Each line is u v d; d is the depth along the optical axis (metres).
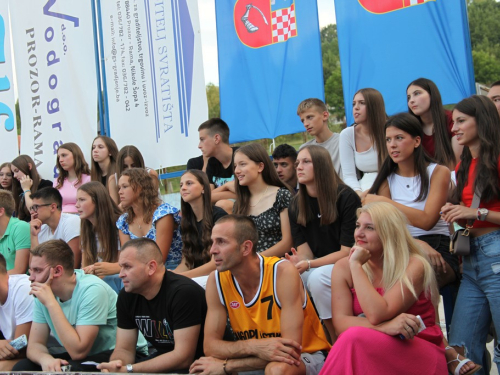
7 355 7.01
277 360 5.30
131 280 5.96
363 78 9.19
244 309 5.70
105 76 12.02
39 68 12.73
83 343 6.45
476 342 5.95
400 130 6.60
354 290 5.58
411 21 8.82
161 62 11.38
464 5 8.52
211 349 5.67
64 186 11.25
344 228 6.69
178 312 5.95
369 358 4.95
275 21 10.13
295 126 10.02
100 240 8.41
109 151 10.82
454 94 8.59
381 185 6.94
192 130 11.11
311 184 6.83
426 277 5.33
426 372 5.08
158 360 5.90
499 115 6.18
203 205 7.70
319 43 9.78
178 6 11.17
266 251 7.28
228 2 10.54
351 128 8.03
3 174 11.83
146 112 11.58
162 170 11.55
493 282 5.82
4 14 13.35
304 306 5.79
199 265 7.73
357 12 9.20
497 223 5.79
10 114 13.30
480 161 5.99
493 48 30.27
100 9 11.98
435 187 6.52
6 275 7.45
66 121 12.42
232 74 10.55
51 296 6.59
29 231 9.16
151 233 8.10
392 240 5.36
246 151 7.59
